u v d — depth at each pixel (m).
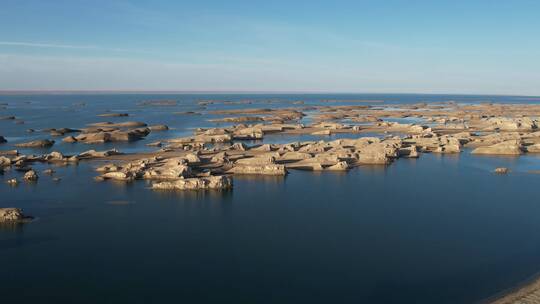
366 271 44.00
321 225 57.16
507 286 40.31
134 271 44.41
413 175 86.31
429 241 51.44
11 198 70.50
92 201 69.00
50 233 55.09
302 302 38.47
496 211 62.69
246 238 52.91
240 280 42.41
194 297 39.41
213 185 76.06
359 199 69.19
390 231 54.72
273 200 69.06
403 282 41.69
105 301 38.84
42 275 43.72
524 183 79.56
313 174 87.75
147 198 70.69
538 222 57.91
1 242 52.19
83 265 45.88
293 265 45.50
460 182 80.31
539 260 45.94
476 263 45.47
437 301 38.16
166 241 52.19
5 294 40.12
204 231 55.38
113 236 53.91
